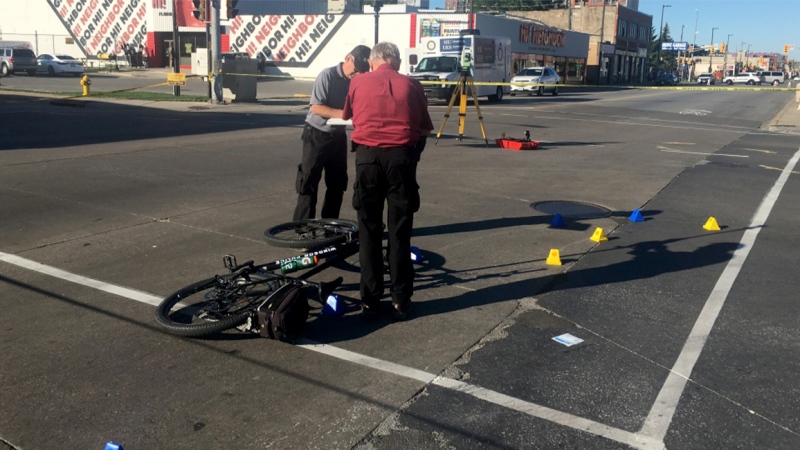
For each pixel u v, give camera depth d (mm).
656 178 11281
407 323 5027
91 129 16297
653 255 6816
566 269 6320
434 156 13242
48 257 6402
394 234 4926
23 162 11297
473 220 8094
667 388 4121
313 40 49438
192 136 15469
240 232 7352
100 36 58531
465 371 4285
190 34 54812
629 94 44688
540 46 54406
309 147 6637
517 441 3539
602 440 3562
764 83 85312
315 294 5332
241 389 4039
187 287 5070
